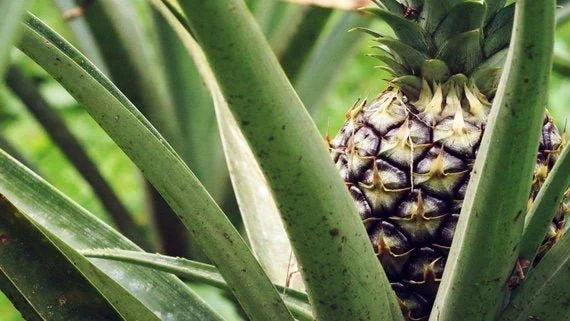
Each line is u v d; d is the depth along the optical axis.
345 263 0.74
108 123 0.73
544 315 0.79
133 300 0.79
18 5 0.56
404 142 0.88
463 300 0.78
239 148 0.93
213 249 0.75
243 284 0.75
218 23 0.68
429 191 0.87
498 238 0.76
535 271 0.79
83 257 0.78
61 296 0.76
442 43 0.88
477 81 0.89
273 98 0.70
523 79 0.72
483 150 0.75
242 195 0.92
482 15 0.86
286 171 0.71
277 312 0.76
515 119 0.73
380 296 0.76
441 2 0.87
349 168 0.90
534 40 0.71
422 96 0.90
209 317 0.81
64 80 0.73
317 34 1.10
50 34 0.77
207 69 0.94
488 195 0.75
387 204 0.88
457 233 0.78
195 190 0.74
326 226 0.73
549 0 0.70
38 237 0.76
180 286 0.82
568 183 0.77
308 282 0.75
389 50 0.91
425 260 0.88
